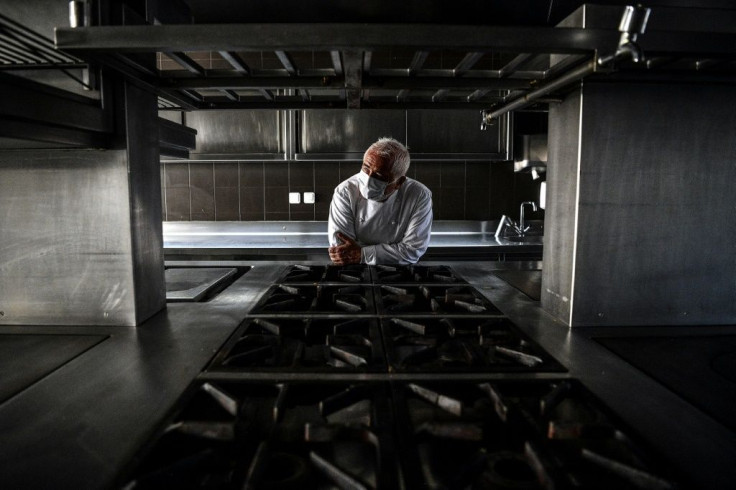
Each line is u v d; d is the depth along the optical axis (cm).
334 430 52
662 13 91
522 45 70
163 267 109
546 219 108
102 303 98
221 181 334
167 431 54
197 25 69
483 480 47
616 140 93
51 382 70
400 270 142
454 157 307
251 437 57
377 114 306
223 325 97
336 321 94
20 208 97
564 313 99
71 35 70
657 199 95
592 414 61
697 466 50
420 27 69
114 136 94
